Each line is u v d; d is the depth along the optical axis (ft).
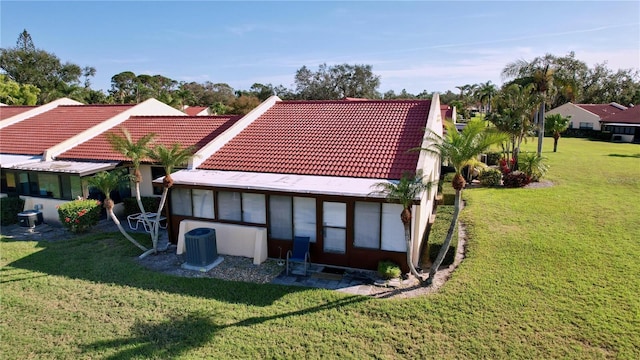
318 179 58.70
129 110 106.63
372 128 74.18
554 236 65.16
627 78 369.30
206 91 470.80
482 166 46.42
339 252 56.08
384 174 58.70
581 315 41.39
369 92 392.06
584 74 346.54
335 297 46.50
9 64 325.62
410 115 77.36
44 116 114.62
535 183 110.52
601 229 68.44
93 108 116.37
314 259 57.31
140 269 55.31
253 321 41.65
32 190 82.53
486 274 51.37
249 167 66.13
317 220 55.77
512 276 50.67
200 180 59.93
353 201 53.42
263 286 49.78
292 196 56.49
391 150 65.10
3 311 44.11
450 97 575.79
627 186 103.86
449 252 57.21
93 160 82.84
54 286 50.06
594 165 139.23
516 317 41.32
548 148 193.98
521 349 36.35
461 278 50.39
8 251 62.80
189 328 40.42
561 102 325.21
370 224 53.83
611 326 39.29
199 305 45.03
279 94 399.03
